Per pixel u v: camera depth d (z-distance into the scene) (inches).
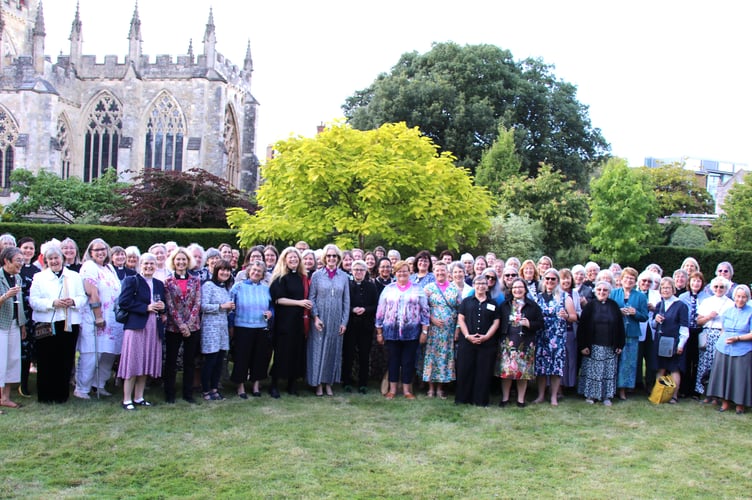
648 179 1624.0
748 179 1461.6
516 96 1855.3
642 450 341.1
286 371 429.4
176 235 1037.2
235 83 2207.2
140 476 279.3
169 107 2026.3
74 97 2011.6
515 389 474.9
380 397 436.5
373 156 681.0
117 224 1403.8
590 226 1227.2
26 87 1860.2
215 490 266.2
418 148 731.4
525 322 414.6
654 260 1245.7
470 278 521.0
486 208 741.9
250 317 419.8
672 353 450.6
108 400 400.2
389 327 433.7
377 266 494.0
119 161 1999.3
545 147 1827.0
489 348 421.4
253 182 2281.0
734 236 1397.6
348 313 438.6
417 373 460.4
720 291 460.8
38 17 1895.9
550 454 329.4
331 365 433.4
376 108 1790.1
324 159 657.0
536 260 1040.8
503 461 315.6
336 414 389.4
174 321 392.5
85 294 395.9
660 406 440.8
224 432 344.5
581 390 448.1
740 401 420.2
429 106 1736.0
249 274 428.1
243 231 733.9
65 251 430.0
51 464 289.7
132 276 380.8
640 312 454.3
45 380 384.8
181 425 354.0
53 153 1891.0
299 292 430.3
